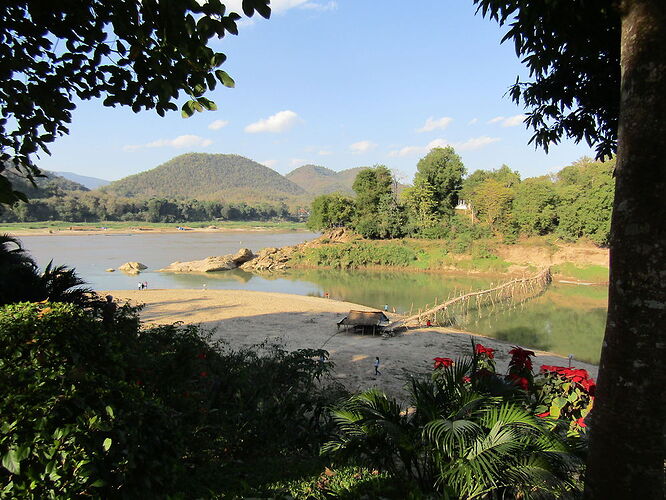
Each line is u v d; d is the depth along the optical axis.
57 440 3.42
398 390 16.34
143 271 64.75
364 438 4.99
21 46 4.53
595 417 3.52
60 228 152.88
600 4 4.90
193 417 6.92
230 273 66.69
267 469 6.14
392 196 86.88
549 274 60.50
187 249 99.19
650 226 3.12
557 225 72.12
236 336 25.58
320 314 33.88
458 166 83.62
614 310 3.36
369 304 44.44
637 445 3.21
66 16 4.27
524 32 5.62
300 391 10.80
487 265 67.56
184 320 29.66
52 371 3.85
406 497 4.44
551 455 4.35
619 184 3.33
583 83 6.30
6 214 157.50
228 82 4.48
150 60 4.46
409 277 64.69
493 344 26.95
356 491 4.77
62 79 4.68
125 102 4.80
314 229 98.50
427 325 32.12
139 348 7.70
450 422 4.49
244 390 8.99
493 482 4.15
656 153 3.08
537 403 5.75
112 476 3.67
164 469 4.28
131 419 4.06
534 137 7.09
